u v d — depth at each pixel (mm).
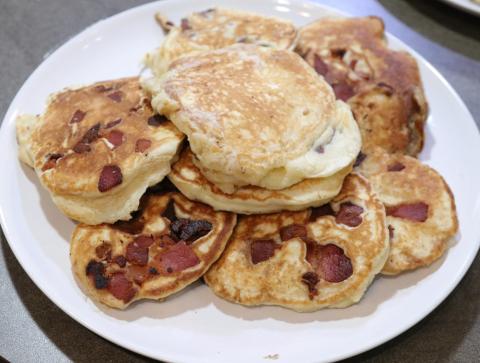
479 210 419
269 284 381
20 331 385
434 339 392
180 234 392
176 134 401
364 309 382
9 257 411
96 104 418
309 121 402
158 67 468
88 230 391
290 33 479
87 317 370
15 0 560
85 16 558
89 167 390
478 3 561
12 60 518
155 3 513
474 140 451
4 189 412
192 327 375
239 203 396
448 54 552
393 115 448
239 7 523
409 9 585
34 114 449
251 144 386
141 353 362
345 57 478
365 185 408
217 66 422
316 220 400
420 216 408
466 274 417
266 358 363
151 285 376
